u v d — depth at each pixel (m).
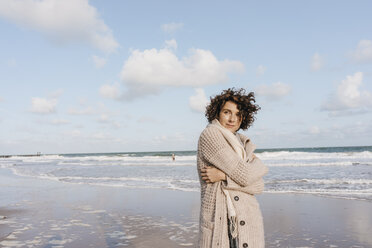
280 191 10.73
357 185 11.66
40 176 19.41
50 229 6.13
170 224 6.42
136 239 5.35
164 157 47.94
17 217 7.33
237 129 2.25
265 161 28.62
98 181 15.51
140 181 15.10
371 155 34.50
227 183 1.84
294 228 5.98
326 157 33.22
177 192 10.95
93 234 5.71
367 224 6.09
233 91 2.17
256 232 1.86
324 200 8.78
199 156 2.01
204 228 1.90
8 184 14.65
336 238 5.27
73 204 9.05
